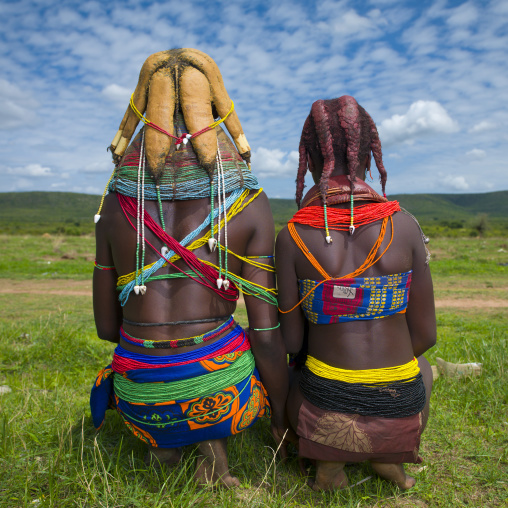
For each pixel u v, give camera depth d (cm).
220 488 217
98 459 236
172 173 203
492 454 256
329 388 207
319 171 229
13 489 212
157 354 204
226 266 207
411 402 207
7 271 1466
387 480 227
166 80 206
